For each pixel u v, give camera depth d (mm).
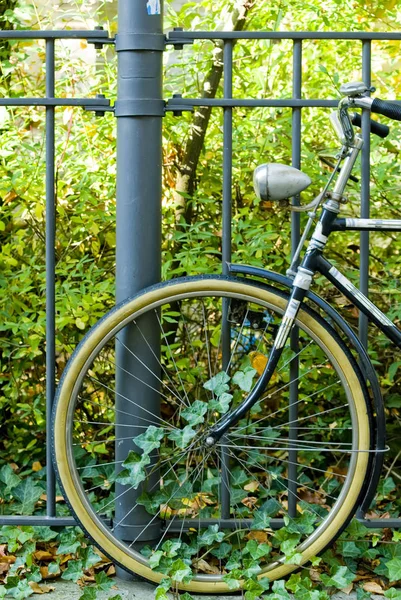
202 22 3094
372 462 2307
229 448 2555
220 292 2252
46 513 2465
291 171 2145
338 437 3031
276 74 3244
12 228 2990
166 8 3238
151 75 2236
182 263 2709
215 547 2406
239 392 2926
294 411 2420
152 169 2277
